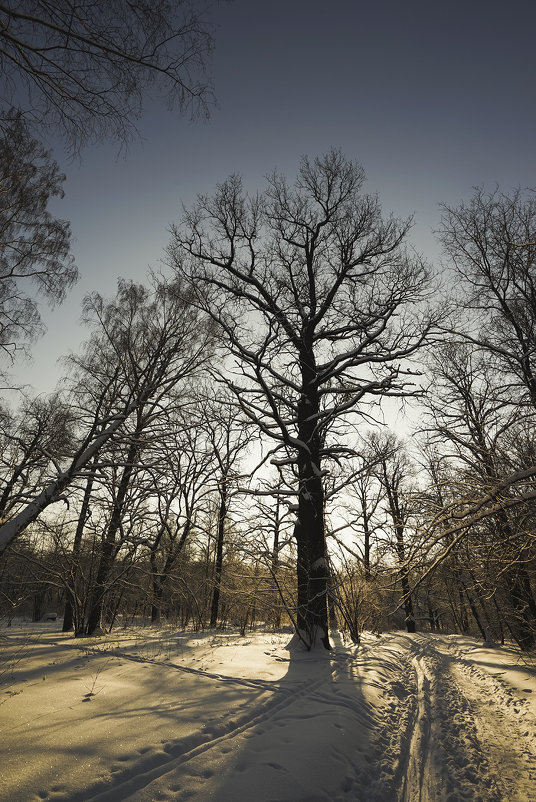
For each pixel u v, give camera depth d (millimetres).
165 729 5660
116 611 17266
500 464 8977
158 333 14664
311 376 15109
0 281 11898
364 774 5477
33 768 4371
